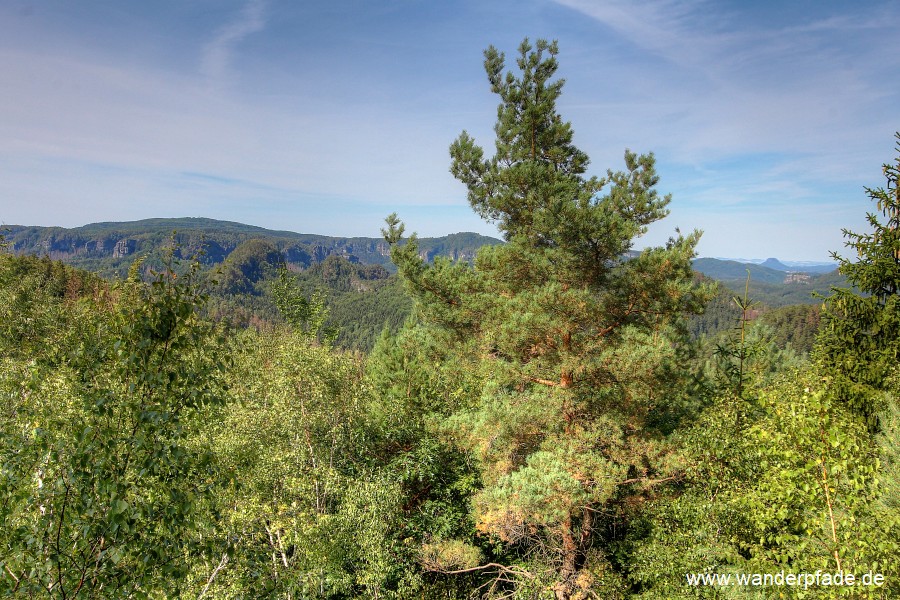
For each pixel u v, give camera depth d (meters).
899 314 12.43
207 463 5.88
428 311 15.46
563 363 12.49
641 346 11.73
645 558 12.23
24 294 23.31
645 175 14.62
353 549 14.28
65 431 5.41
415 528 16.14
